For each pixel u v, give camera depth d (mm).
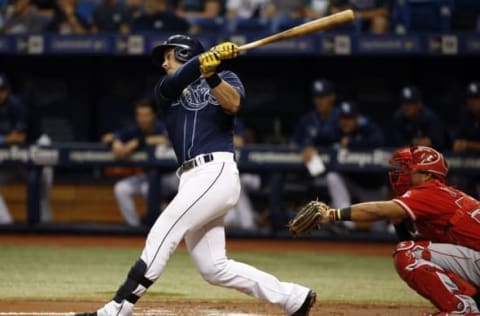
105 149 45250
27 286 28703
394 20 53031
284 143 51562
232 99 19875
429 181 21188
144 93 52531
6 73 52469
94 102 52625
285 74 52094
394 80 51969
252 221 46656
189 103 20656
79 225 46656
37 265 34625
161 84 20734
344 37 47906
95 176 50938
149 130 45219
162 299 26078
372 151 44719
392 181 22203
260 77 52156
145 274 19812
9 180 49125
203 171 20141
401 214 20531
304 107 52188
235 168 20516
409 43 47656
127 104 52656
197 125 20469
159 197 45344
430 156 21281
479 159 44031
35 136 50875
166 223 19938
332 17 20891
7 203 49656
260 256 39375
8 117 47312
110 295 26812
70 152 45438
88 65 52188
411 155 21391
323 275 33531
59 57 52125
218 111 20547
